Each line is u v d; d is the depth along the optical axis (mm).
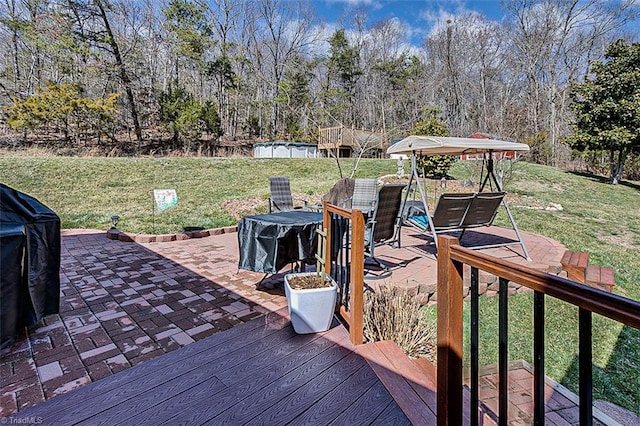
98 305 2725
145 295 2945
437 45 22188
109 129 14047
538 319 915
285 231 2682
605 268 4141
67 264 3850
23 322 2197
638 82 10359
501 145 3951
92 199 7441
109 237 5168
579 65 17891
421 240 5203
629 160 12797
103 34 13984
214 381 1759
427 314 2996
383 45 23516
